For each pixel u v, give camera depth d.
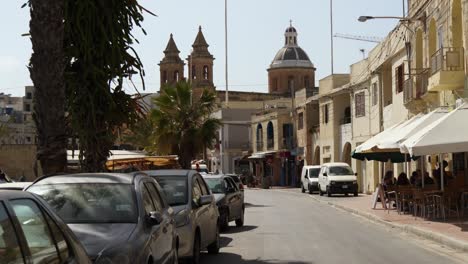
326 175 44.34
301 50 96.12
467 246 14.60
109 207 8.58
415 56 32.19
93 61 14.73
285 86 94.06
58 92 13.38
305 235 18.78
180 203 12.70
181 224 11.79
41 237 5.25
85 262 5.89
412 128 22.48
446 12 25.97
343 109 55.47
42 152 13.36
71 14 14.52
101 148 15.20
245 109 86.88
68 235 5.82
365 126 47.56
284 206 34.41
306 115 64.56
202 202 13.01
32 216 5.25
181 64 93.12
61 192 8.89
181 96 38.56
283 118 71.25
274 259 13.73
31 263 4.82
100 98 14.90
